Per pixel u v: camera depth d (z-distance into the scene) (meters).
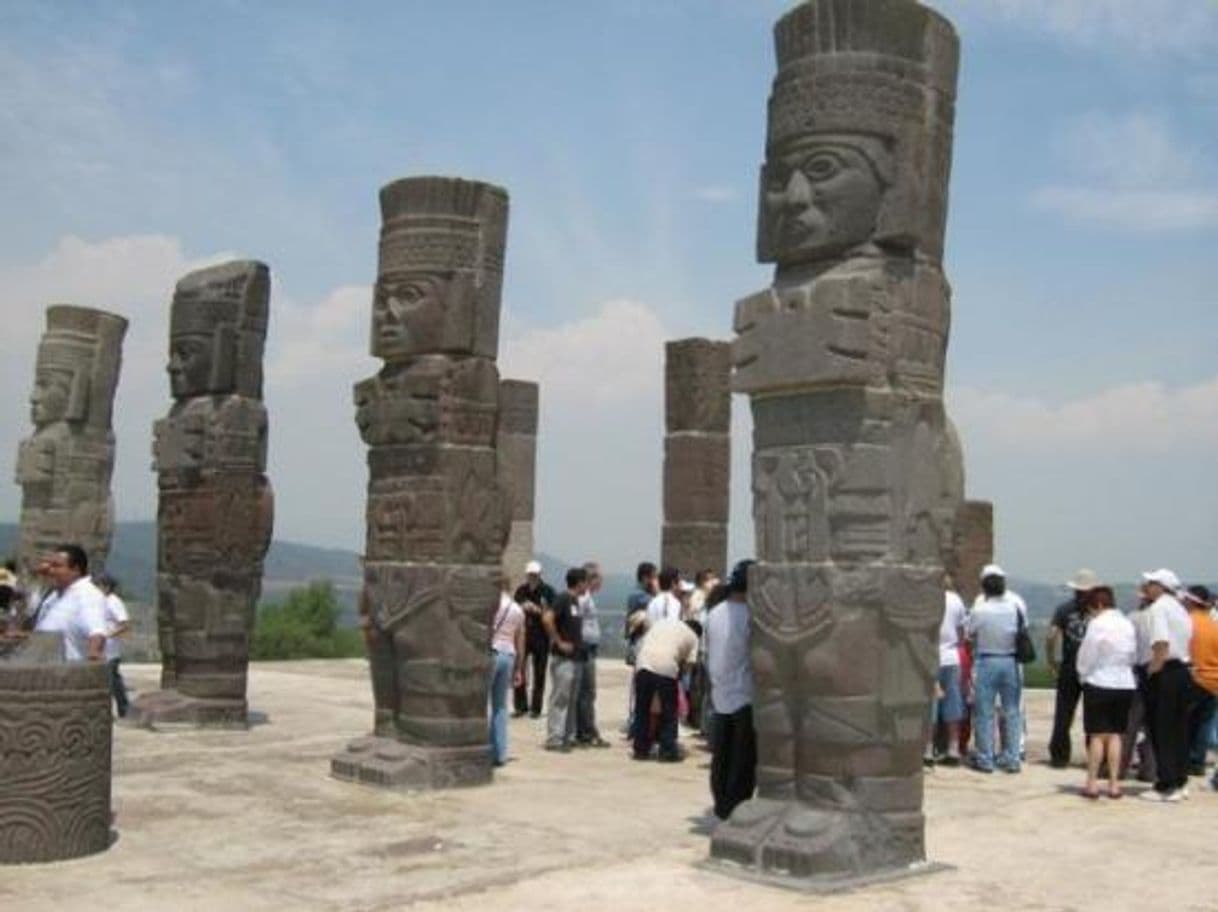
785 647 9.28
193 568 16.70
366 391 13.61
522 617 15.14
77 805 9.33
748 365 9.62
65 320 20.95
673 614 15.63
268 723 17.42
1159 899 8.70
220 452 16.77
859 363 9.05
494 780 13.23
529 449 27.91
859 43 9.30
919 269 9.45
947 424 9.64
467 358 13.12
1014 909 8.30
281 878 8.84
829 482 9.16
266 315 17.39
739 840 9.19
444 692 12.76
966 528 23.69
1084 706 13.05
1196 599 14.07
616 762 14.84
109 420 21.36
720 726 10.38
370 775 12.56
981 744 14.64
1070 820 11.62
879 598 8.99
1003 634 14.61
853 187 9.24
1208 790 13.59
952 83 9.80
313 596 38.28
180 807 11.32
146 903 8.13
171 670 16.95
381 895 8.38
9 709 9.15
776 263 9.77
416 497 12.98
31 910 7.94
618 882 8.78
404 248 13.21
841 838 8.82
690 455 23.44
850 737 8.99
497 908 8.08
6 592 14.88
